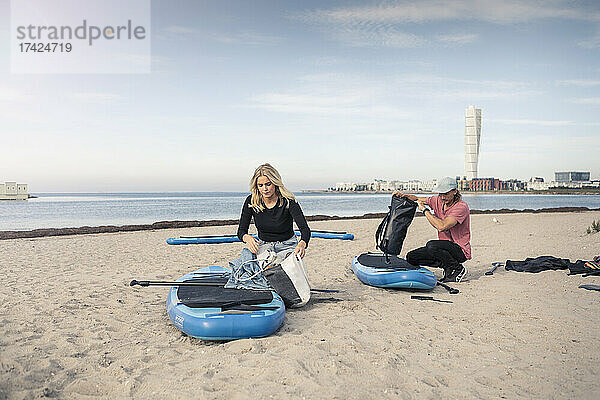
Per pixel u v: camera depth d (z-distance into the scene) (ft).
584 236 35.96
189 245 38.34
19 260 29.89
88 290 20.84
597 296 19.67
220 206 131.03
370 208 125.70
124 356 13.00
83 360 12.54
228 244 39.27
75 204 142.31
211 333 13.80
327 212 106.52
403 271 20.84
